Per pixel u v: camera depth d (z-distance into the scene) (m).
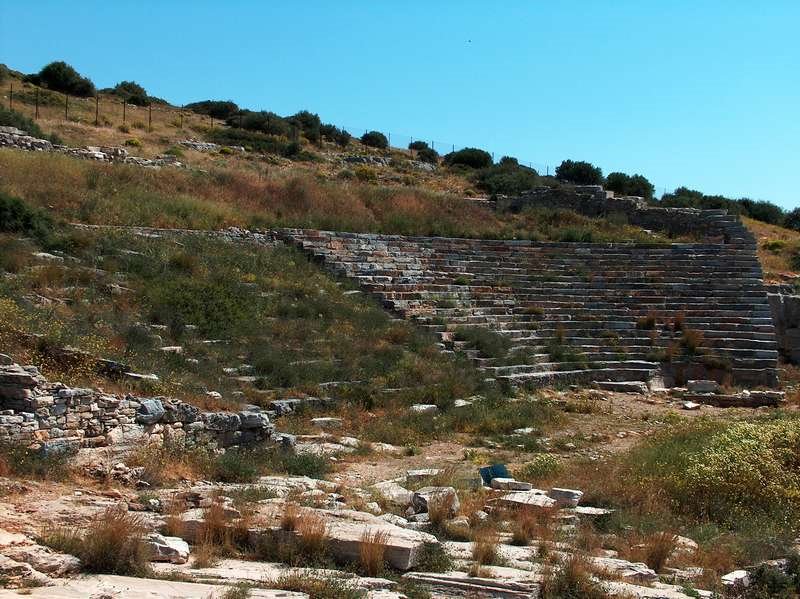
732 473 15.48
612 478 16.84
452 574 10.31
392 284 34.25
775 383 34.00
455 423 23.72
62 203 31.09
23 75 65.69
